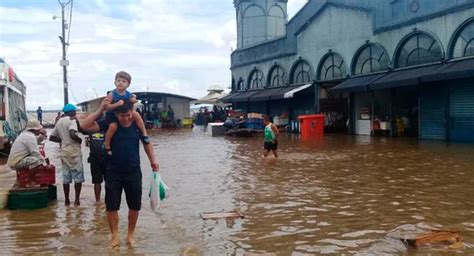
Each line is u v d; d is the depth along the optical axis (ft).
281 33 152.46
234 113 127.95
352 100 96.84
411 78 73.36
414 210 27.27
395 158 51.67
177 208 29.01
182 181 39.58
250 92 139.44
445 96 73.61
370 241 21.40
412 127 86.89
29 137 30.30
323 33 104.58
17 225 25.14
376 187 34.73
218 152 64.39
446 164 45.60
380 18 87.20
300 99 116.16
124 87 20.56
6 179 39.40
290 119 119.24
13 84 68.28
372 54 90.58
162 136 105.81
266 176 41.37
